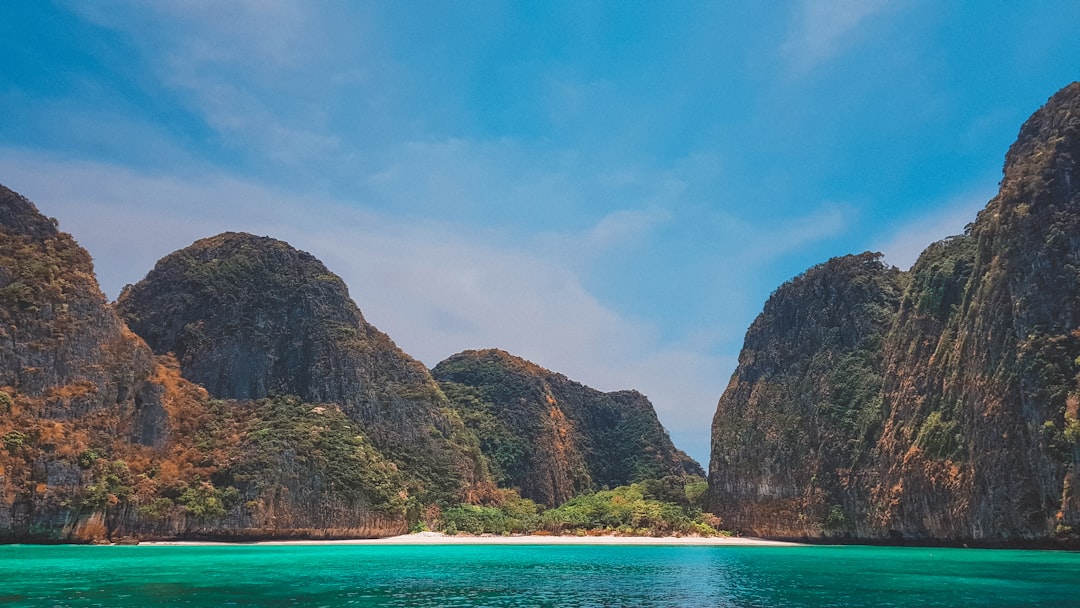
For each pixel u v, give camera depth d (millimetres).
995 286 77625
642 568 55625
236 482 86562
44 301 82500
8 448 70312
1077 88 83500
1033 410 68688
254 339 112375
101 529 75375
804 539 100125
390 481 103812
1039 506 68125
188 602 34781
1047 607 34062
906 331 96250
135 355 91688
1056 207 75062
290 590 39656
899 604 35375
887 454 90562
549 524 109812
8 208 89000
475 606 34812
